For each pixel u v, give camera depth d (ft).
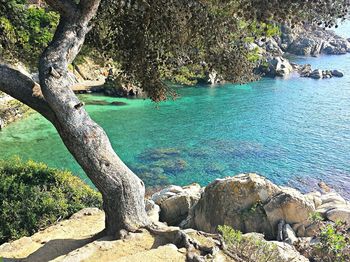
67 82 29.81
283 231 43.80
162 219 52.65
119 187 30.78
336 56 278.46
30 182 47.11
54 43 30.40
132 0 36.58
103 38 40.47
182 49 39.09
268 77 201.57
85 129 29.50
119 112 133.28
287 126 123.75
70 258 28.12
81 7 30.78
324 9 31.73
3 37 47.26
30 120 119.96
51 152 95.55
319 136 114.62
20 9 48.14
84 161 29.81
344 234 32.91
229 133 115.55
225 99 156.15
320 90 175.52
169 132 114.83
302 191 81.05
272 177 87.04
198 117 131.23
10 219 42.16
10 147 97.96
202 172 87.30
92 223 40.47
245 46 39.83
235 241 31.42
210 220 47.14
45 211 43.55
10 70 30.42
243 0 32.83
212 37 37.17
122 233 31.04
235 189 46.32
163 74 42.34
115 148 100.17
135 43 38.65
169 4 36.04
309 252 37.83
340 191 81.46
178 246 30.40
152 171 86.53
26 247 34.81
